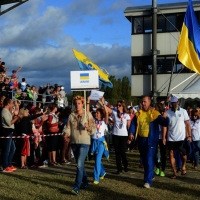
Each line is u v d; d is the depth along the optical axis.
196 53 16.81
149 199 7.40
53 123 12.27
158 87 29.61
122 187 8.48
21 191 7.97
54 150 12.32
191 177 10.09
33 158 11.95
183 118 9.91
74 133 7.77
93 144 8.98
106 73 15.61
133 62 30.39
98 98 10.01
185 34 16.88
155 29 29.05
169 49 29.41
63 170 11.20
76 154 7.89
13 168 10.87
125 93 44.19
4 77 16.28
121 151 10.48
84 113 7.80
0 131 10.76
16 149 11.95
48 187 8.42
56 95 18.70
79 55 15.05
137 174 10.43
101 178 9.50
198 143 11.86
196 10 28.56
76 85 8.05
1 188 8.24
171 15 29.42
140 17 30.16
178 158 10.97
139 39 30.20
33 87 17.83
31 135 11.62
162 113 10.11
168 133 9.87
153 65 28.97
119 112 10.49
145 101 8.74
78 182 7.67
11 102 10.84
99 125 9.04
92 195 7.68
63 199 7.31
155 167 11.42
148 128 8.57
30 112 13.00
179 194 7.84
